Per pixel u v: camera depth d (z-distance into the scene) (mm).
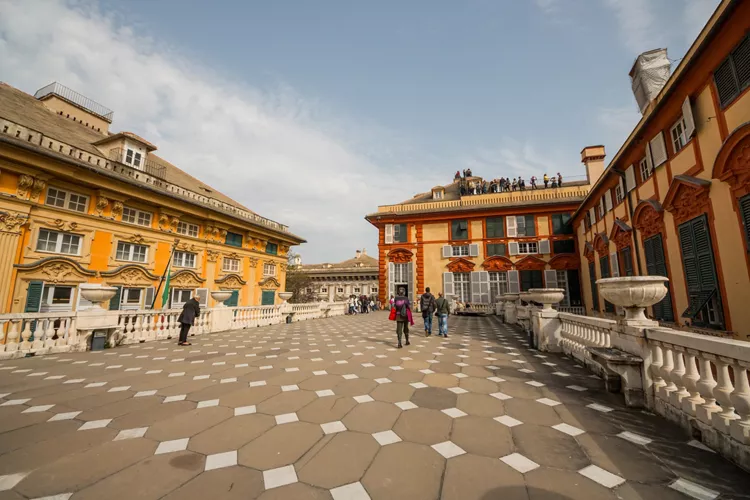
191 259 20625
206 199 22172
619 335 4660
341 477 2541
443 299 11250
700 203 7926
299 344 9445
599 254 16891
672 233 9195
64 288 14133
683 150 8508
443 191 29266
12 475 2551
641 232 11195
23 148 12148
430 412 3971
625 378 4176
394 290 27203
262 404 4266
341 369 6230
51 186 13805
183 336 9398
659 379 3939
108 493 2326
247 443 3141
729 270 7070
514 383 5250
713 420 2994
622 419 3736
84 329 8422
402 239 27562
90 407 4160
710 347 3039
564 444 3117
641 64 11109
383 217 27844
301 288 39312
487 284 24766
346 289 45750
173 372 6031
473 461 2795
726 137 6824
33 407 4156
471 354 7746
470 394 4684
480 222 25734
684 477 2533
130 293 16828
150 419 3752
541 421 3688
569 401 4375
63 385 5184
